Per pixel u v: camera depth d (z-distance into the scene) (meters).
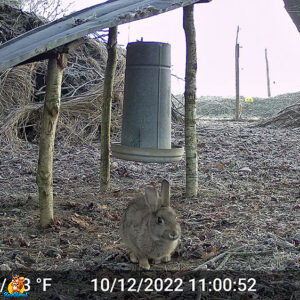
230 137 3.72
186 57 2.09
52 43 1.35
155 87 1.85
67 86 3.81
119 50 4.01
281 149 3.35
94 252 1.43
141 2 1.74
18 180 2.51
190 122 2.11
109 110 2.24
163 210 1.24
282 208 1.91
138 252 1.29
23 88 3.58
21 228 1.69
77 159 2.99
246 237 1.55
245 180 2.50
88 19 1.60
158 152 1.82
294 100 8.68
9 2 4.24
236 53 6.73
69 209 1.94
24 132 3.39
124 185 2.43
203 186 2.35
